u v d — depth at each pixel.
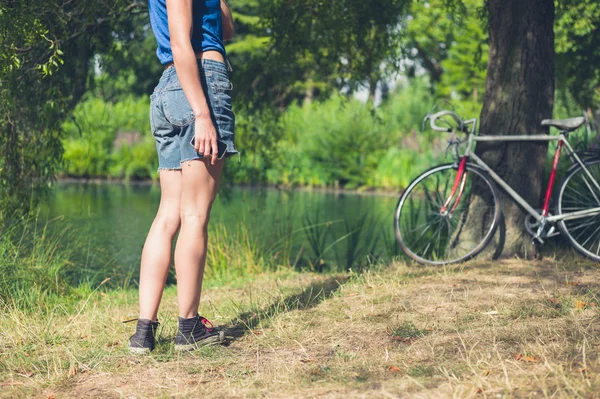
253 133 8.11
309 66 7.97
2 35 4.42
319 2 7.16
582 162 5.20
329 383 2.60
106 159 24.19
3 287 4.61
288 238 7.54
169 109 3.02
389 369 2.74
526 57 5.36
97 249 7.57
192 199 3.09
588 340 2.93
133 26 7.27
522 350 2.87
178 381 2.74
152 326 3.16
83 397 2.60
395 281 4.54
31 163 6.02
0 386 2.75
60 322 3.94
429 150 20.16
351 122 21.84
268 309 3.98
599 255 5.32
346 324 3.50
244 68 7.76
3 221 5.60
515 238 5.34
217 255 6.79
